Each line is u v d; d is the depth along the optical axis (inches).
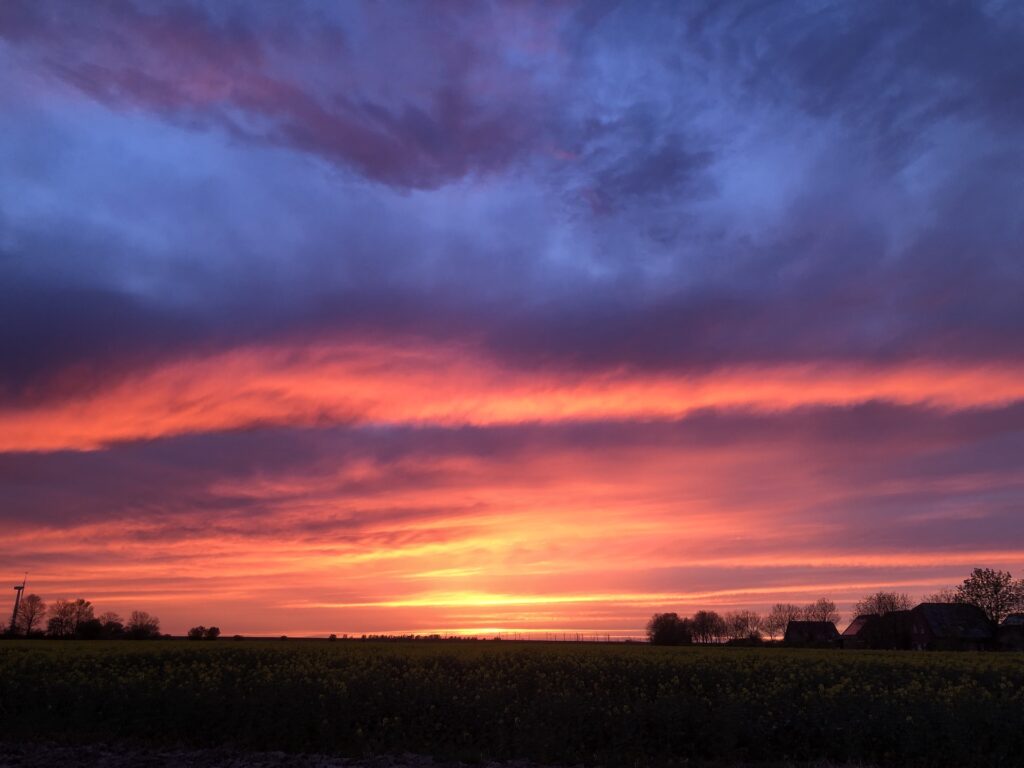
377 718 692.7
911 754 616.4
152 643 1856.5
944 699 711.7
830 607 3762.3
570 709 665.0
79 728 704.4
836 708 662.5
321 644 1795.0
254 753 625.0
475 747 653.3
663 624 3125.0
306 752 635.5
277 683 768.9
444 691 739.4
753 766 600.4
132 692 740.7
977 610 2844.5
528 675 940.0
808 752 632.4
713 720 640.4
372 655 1184.2
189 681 794.2
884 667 1139.3
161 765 572.4
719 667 1048.8
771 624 3801.7
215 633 2950.3
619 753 619.5
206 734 677.3
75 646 1627.7
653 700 793.6
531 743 629.3
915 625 2837.1
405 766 582.2
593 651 1397.6
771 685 882.1
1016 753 609.3
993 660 1333.7
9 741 668.1
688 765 597.6
